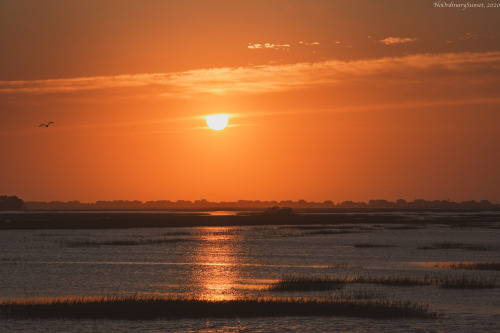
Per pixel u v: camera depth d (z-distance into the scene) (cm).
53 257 12938
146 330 5809
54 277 9688
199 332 5762
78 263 11750
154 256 13188
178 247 15588
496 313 6669
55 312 6475
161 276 9844
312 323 6106
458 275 9825
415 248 15175
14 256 13138
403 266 11225
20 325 5966
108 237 19662
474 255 13450
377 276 9712
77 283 9038
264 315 6419
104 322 6103
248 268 10944
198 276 9831
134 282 9131
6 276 9800
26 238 19062
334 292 8012
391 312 6575
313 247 15550
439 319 6350
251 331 5803
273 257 13000
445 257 12975
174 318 6278
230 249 14950
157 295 7931
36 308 6644
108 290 8369
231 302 7006
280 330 5853
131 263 11762
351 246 15888
